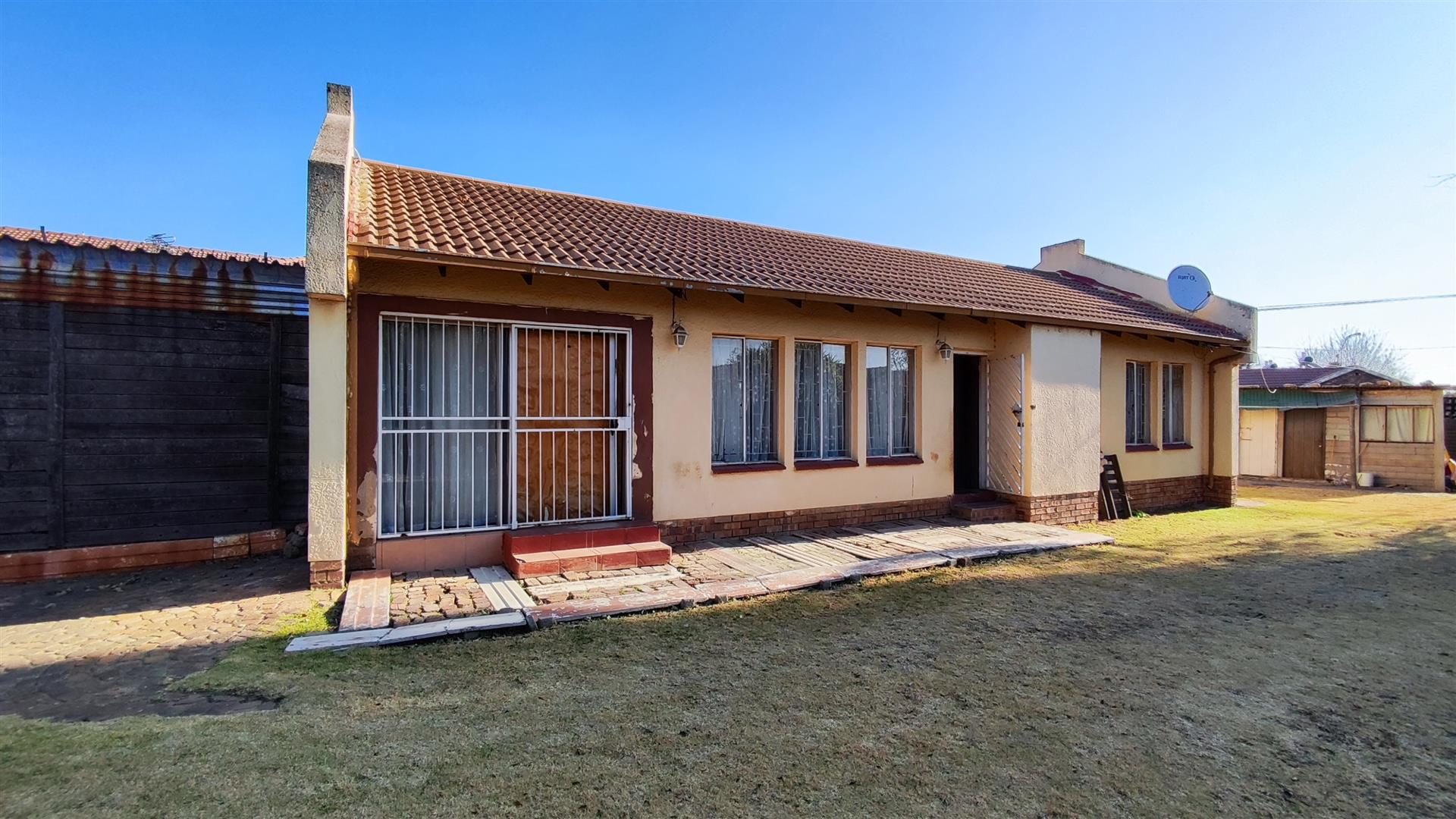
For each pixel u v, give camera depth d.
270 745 3.44
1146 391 13.45
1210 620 5.93
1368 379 19.67
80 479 6.86
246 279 7.46
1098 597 6.63
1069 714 4.03
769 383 9.43
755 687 4.34
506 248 7.07
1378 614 6.14
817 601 6.37
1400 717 4.06
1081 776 3.33
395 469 7.04
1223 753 3.60
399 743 3.51
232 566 7.17
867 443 10.16
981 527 9.88
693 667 4.66
